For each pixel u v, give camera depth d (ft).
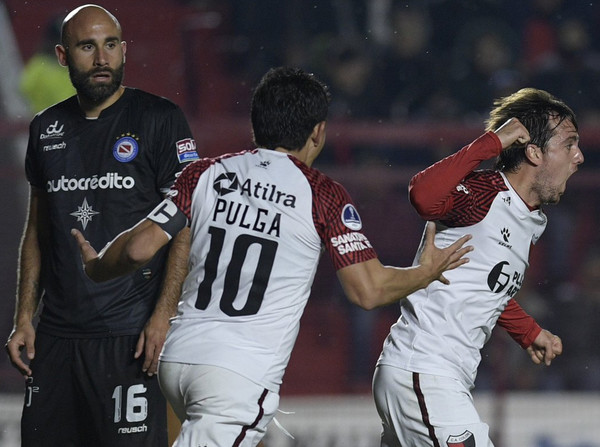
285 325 45.50
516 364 94.68
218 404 44.47
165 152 54.29
